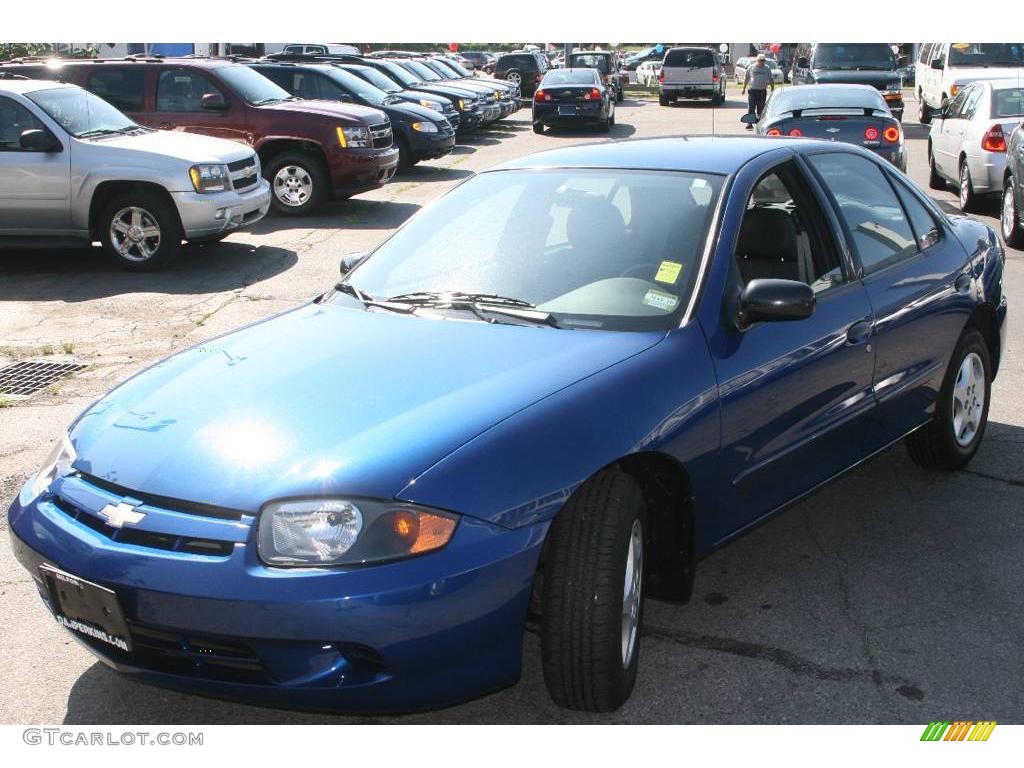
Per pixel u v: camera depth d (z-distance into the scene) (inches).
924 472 201.9
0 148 391.2
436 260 159.3
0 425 230.1
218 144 428.8
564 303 142.7
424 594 105.7
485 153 834.2
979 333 199.3
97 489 118.5
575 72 1053.8
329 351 136.5
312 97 664.4
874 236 176.1
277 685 107.9
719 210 149.9
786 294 137.1
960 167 531.2
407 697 109.2
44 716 127.7
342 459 111.4
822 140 181.0
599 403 121.6
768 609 150.5
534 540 111.6
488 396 120.6
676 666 135.9
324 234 482.6
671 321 137.2
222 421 122.0
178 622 108.1
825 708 126.5
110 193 399.5
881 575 160.6
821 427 156.9
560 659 117.8
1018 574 160.6
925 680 132.0
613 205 156.6
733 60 2148.1
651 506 136.9
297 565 106.0
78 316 331.9
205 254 435.2
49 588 118.6
